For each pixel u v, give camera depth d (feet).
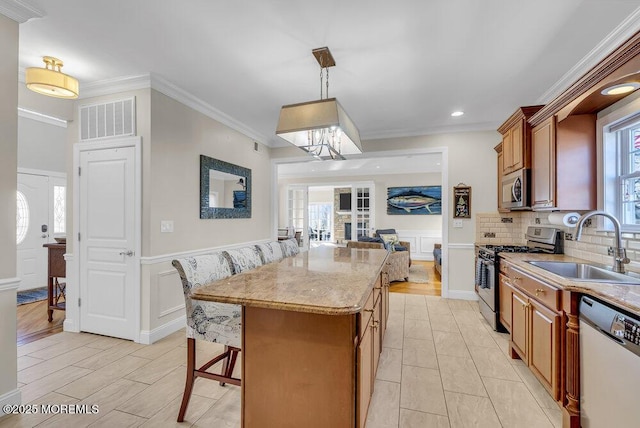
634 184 6.98
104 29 6.98
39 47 7.73
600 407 4.75
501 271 10.00
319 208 41.55
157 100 9.56
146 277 9.36
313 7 6.20
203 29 6.97
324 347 4.58
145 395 6.75
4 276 6.07
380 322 8.21
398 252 18.22
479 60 8.29
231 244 13.47
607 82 5.98
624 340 4.18
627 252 6.88
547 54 7.95
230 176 13.39
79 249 10.21
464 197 14.20
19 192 16.34
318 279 5.71
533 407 6.44
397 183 27.73
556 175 8.02
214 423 5.86
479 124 13.93
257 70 8.93
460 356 8.73
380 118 13.23
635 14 6.31
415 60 8.30
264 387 4.85
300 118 6.70
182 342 9.50
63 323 10.90
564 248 9.61
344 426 4.49
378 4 6.10
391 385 7.27
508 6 6.13
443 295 14.64
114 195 9.73
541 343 6.48
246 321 4.94
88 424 5.80
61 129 18.10
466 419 6.06
